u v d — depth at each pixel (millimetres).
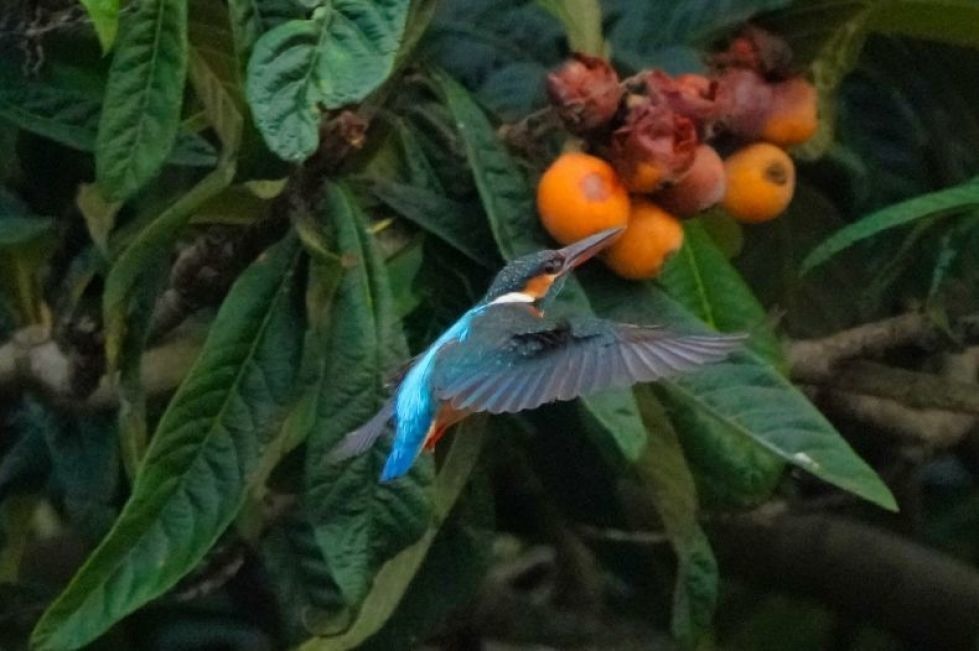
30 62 8242
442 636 8664
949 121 8500
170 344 8344
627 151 8094
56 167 8359
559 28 8352
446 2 8352
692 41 8352
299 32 7988
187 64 8070
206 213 8156
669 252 8125
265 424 8133
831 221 8453
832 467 8156
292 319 8148
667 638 8688
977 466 8805
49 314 8367
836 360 8438
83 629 8094
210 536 8117
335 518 8102
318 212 8133
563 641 8656
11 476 8445
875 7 8281
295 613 8258
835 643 8844
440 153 8195
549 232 8125
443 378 7996
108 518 8359
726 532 8758
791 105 8180
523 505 8547
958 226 8258
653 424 8188
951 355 8531
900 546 8773
